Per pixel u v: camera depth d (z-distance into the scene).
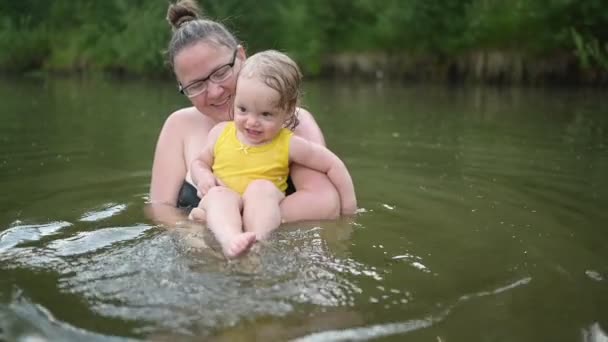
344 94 7.58
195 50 2.52
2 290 1.57
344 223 2.20
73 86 8.95
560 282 1.71
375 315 1.46
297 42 10.52
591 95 7.35
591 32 8.48
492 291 1.63
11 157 3.62
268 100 2.32
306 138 2.60
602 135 4.43
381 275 1.69
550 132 4.58
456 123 5.09
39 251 1.85
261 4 10.84
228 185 2.37
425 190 2.80
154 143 4.13
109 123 5.11
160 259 1.71
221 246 1.82
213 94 2.56
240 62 2.62
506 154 3.73
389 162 3.49
